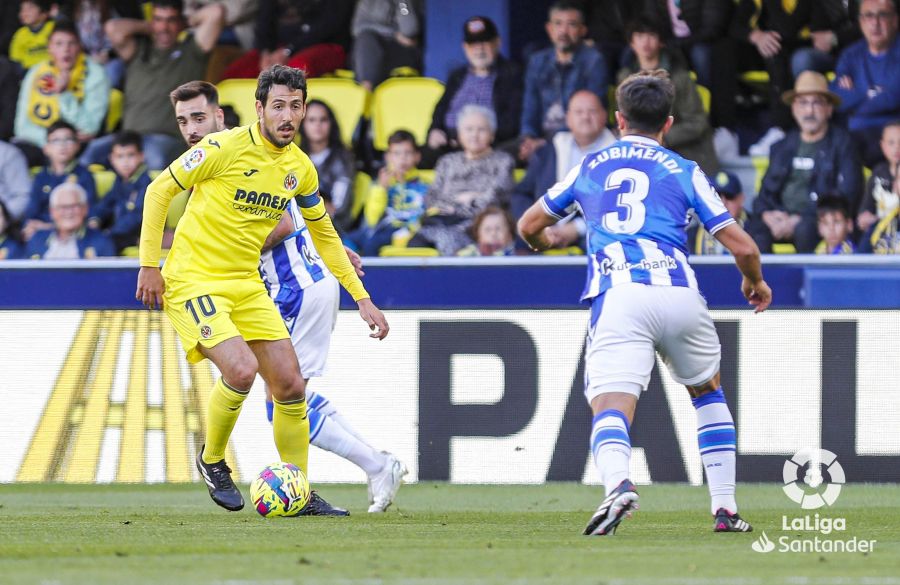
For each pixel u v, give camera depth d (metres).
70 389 29.30
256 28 39.94
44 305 31.73
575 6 36.72
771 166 35.31
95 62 39.41
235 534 16.67
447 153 37.12
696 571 12.52
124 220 37.12
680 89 36.09
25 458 29.23
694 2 37.47
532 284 30.98
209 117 21.11
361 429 28.83
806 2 37.28
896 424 27.78
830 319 28.05
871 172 35.16
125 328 29.30
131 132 37.69
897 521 19.81
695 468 28.05
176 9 39.28
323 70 39.78
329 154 36.72
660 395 28.19
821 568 12.92
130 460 28.97
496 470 28.55
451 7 39.72
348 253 21.56
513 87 37.34
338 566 12.79
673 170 16.16
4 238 37.59
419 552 14.30
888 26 36.25
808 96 35.16
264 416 28.52
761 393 28.11
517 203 35.69
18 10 39.56
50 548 14.59
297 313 21.11
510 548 14.84
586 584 11.48
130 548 14.64
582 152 35.47
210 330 18.75
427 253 35.50
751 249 15.98
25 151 38.50
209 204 18.80
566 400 28.45
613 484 14.99
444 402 28.72
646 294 15.57
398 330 28.89
